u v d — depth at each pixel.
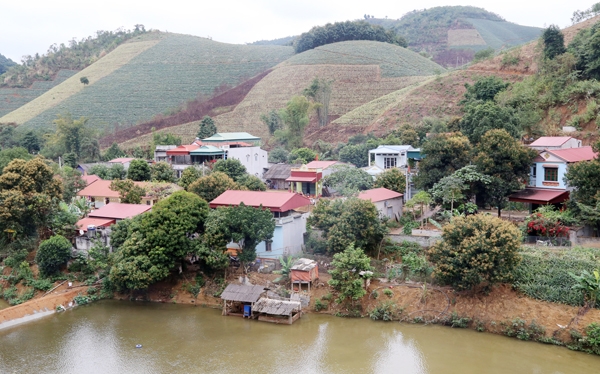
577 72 77.50
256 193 56.69
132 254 48.41
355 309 43.66
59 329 43.19
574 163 50.00
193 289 49.00
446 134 62.59
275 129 131.62
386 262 46.78
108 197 70.31
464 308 40.91
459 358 35.69
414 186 65.75
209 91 175.00
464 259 39.53
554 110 75.50
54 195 61.78
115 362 36.53
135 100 170.62
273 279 47.69
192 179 73.62
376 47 177.50
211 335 40.94
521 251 43.56
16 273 53.75
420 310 42.03
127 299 50.31
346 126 120.19
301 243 54.88
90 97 174.12
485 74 112.25
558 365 34.09
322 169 79.31
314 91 128.62
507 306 39.66
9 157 81.50
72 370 35.44
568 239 44.84
